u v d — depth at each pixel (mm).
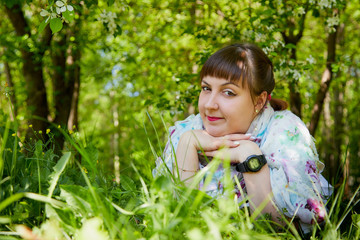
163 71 6293
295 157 1720
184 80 4043
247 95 1783
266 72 1850
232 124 1797
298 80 4039
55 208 1257
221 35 4137
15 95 5691
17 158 1531
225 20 4254
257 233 1289
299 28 4938
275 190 1635
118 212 1497
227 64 1755
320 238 1536
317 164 1910
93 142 1980
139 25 6211
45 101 5617
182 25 5137
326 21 4523
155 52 6473
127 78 6578
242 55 1781
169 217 1210
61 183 1535
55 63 5688
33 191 1464
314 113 5582
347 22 7461
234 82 1753
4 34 5457
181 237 1202
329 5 3793
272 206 1636
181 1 4703
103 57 8180
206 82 1812
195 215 1297
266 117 1865
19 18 5152
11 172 1381
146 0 5156
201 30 4250
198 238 1074
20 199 1401
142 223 1495
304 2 4227
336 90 10086
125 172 2070
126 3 3227
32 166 1617
